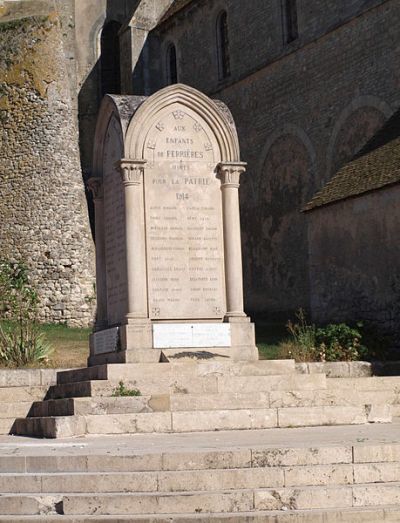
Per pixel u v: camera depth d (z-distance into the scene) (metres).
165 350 15.20
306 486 8.80
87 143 40.81
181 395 13.08
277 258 32.94
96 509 8.52
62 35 35.78
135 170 15.52
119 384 13.80
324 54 30.75
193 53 38.69
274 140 33.28
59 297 33.38
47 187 33.97
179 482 8.86
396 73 27.42
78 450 10.08
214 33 37.25
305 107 31.66
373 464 9.10
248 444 10.07
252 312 34.00
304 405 13.50
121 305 15.85
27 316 23.00
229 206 15.92
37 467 9.52
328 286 24.84
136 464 9.31
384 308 22.75
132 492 8.82
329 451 9.34
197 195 15.87
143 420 12.15
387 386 15.22
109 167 16.59
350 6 29.53
